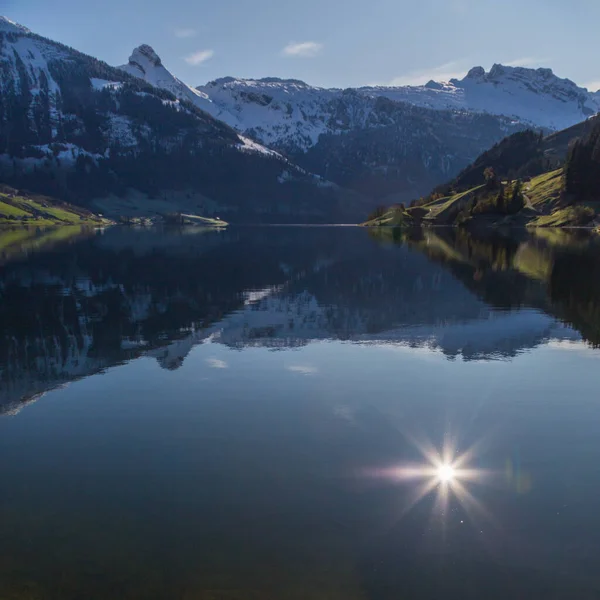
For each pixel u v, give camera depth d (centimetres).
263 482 1280
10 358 2509
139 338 2889
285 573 956
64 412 1788
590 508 1148
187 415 1739
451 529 1077
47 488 1277
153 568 977
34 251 9819
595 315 3247
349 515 1134
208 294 4425
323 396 1900
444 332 2897
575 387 1953
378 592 906
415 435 1552
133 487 1272
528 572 952
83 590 928
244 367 2289
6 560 1012
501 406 1775
